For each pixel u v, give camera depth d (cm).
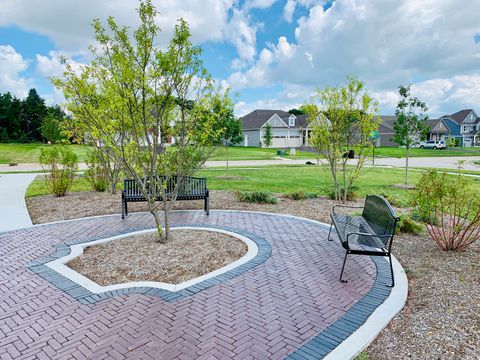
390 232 446
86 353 292
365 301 391
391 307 375
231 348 300
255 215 846
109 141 558
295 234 671
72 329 332
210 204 995
